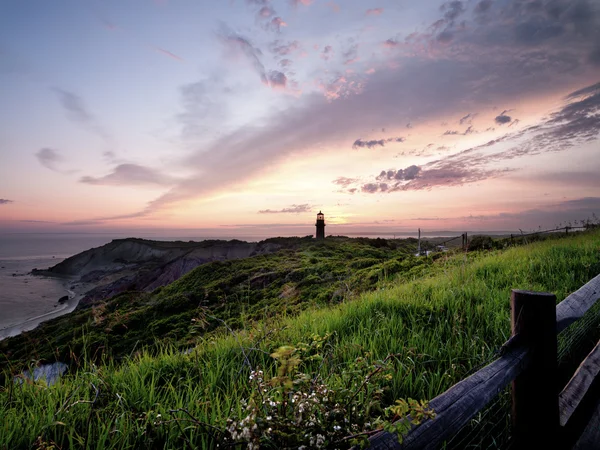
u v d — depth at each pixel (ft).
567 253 30.58
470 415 5.15
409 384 9.51
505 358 6.56
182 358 12.25
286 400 5.51
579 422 7.82
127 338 33.86
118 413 7.75
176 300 52.60
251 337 13.46
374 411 7.01
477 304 17.19
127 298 73.61
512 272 25.31
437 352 11.76
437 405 5.01
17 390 9.27
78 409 8.09
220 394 9.28
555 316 6.93
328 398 5.76
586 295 9.84
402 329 14.28
